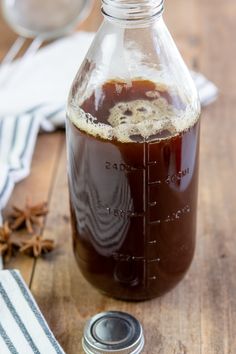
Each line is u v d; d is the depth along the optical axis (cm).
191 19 94
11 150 74
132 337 56
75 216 60
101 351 55
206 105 81
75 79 57
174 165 56
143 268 59
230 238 67
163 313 60
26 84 82
